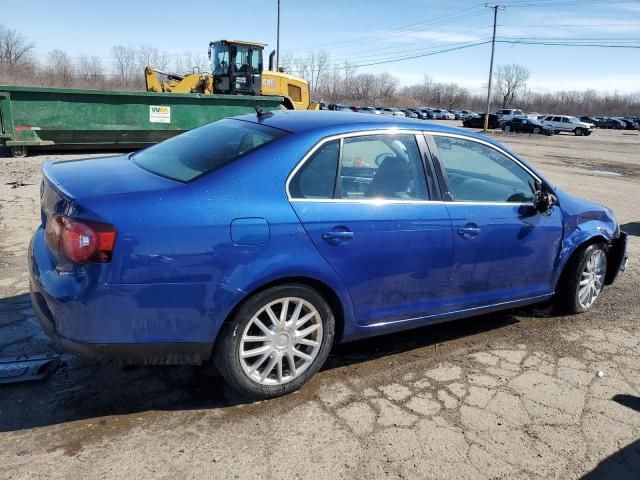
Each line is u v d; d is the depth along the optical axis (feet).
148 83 61.16
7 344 11.96
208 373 11.32
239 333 9.73
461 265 12.34
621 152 87.61
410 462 9.04
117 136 45.70
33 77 237.04
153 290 8.89
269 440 9.33
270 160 10.14
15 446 8.77
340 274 10.52
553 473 9.06
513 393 11.37
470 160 12.90
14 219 22.17
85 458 8.59
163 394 10.47
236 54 56.54
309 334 10.62
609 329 14.98
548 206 13.66
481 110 364.79
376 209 10.93
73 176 10.17
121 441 9.05
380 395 10.95
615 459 9.52
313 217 10.11
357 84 339.98
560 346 13.75
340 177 10.76
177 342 9.28
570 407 10.99
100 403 10.07
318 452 9.12
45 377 10.73
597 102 383.86
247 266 9.43
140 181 9.81
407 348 13.14
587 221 15.07
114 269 8.63
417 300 11.95
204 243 9.10
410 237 11.32
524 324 15.05
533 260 13.80
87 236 8.59
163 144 12.53
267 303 9.89
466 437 9.80
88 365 11.31
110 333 8.85
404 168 11.67
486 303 13.25
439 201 11.97
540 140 115.34
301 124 11.24
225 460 8.77
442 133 12.50
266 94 62.75
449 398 11.02
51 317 9.06
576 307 15.57
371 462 8.97
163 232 8.87
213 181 9.66
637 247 24.06
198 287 9.14
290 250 9.84
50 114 42.19
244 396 10.48
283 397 10.62
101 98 43.98
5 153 44.14
